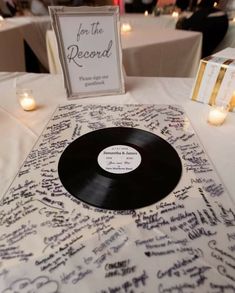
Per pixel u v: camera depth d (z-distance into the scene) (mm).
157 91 850
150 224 396
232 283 320
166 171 492
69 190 453
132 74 1380
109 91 810
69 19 693
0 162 521
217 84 716
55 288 314
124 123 667
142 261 344
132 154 533
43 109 731
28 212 415
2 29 1681
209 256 350
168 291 311
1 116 688
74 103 768
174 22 2137
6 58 1752
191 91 784
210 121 662
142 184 461
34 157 537
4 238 374
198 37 1519
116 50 764
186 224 396
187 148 568
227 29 2035
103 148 551
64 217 407
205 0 2205
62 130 634
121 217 408
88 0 2682
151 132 624
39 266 338
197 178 484
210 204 430
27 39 1936
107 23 723
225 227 391
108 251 357
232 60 704
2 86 867
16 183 469
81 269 334
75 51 733
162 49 1396
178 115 707
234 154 554
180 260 345
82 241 370
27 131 628
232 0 2350
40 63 2188
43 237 376
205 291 312
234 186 469
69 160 519
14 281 321
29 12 2395
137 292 310
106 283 319
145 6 2637
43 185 466
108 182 463
